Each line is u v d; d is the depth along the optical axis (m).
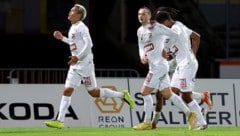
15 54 55.66
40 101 40.44
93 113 40.78
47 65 55.72
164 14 33.22
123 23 57.03
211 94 42.62
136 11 57.06
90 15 55.25
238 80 43.16
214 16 61.09
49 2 55.41
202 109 41.88
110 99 41.03
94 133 30.62
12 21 55.72
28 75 49.41
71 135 29.55
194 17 57.25
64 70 49.78
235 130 33.97
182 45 33.72
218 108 42.53
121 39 57.03
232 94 42.91
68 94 34.19
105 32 56.78
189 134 29.98
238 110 42.81
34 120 40.22
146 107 33.62
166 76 33.28
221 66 57.56
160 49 32.75
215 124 42.22
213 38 58.56
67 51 55.59
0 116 39.72
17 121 39.97
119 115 41.09
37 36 55.66
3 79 49.69
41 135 29.61
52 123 33.75
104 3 56.59
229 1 60.28
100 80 41.28
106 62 56.78
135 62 56.72
